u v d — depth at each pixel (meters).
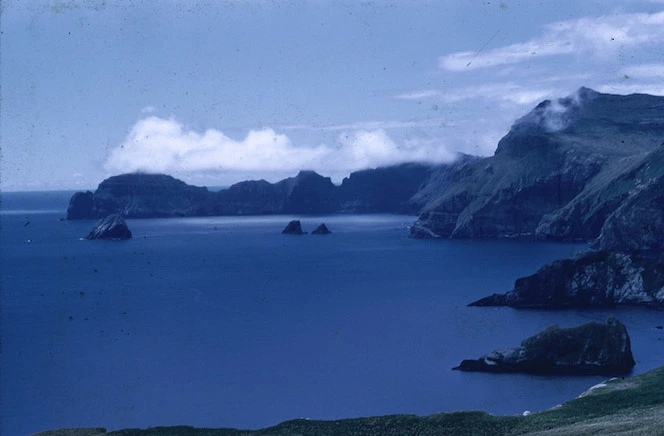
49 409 161.88
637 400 109.00
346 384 173.75
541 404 150.25
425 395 161.12
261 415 153.62
